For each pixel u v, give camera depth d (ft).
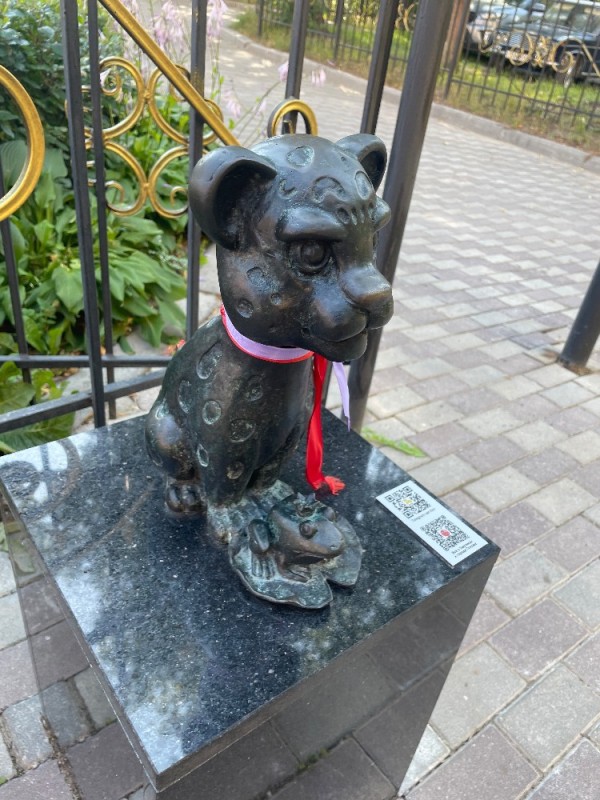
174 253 11.93
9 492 4.02
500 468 8.49
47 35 10.11
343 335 2.72
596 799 5.13
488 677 5.92
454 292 13.17
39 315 8.87
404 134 5.71
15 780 4.76
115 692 3.00
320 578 3.57
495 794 5.10
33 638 4.62
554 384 10.53
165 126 5.82
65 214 10.14
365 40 30.66
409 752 4.86
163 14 9.15
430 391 9.87
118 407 8.47
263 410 3.26
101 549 3.68
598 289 10.32
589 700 5.83
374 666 3.68
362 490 4.40
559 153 24.73
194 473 3.86
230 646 3.26
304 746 3.67
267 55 29.37
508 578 6.91
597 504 8.10
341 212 2.64
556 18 27.25
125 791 3.33
